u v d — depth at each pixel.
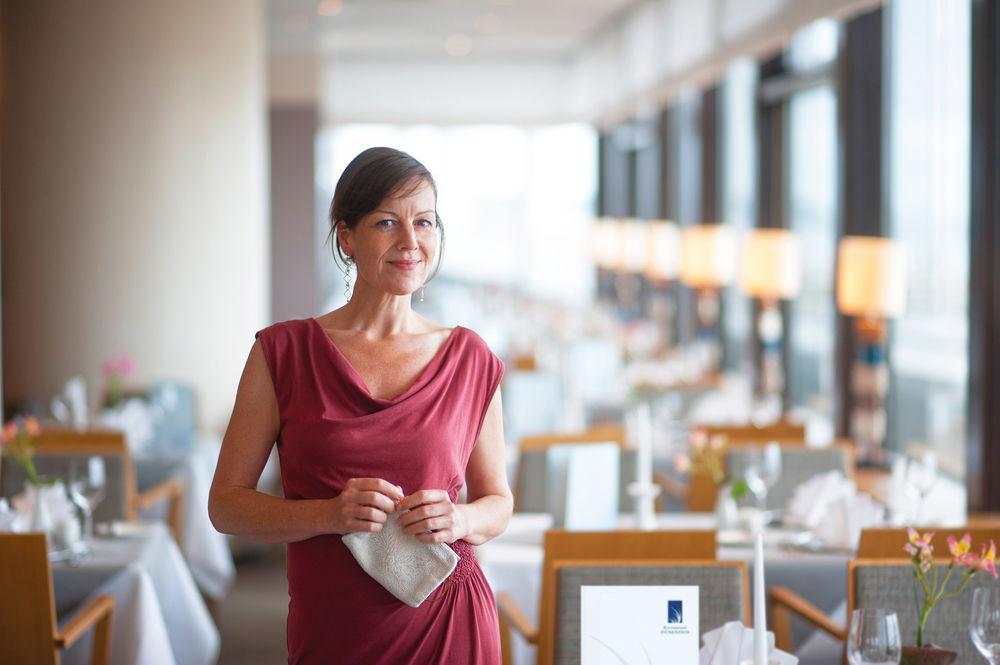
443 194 18.62
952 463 5.69
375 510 1.80
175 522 5.64
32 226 7.61
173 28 7.67
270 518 1.85
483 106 17.34
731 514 4.26
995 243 4.87
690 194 11.05
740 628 2.33
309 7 12.15
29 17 7.55
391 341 1.98
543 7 12.30
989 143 4.86
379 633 1.87
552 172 18.47
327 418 1.90
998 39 4.83
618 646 2.22
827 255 7.76
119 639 3.85
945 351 5.73
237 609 6.01
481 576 1.97
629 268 13.12
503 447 2.09
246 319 8.02
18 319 7.66
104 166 7.60
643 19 11.67
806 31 7.99
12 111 7.60
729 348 10.31
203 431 7.29
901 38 6.28
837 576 3.85
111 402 6.59
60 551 4.04
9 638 3.34
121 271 7.65
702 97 10.49
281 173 15.27
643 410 4.23
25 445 4.15
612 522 4.18
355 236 1.94
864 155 6.60
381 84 17.31
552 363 10.28
